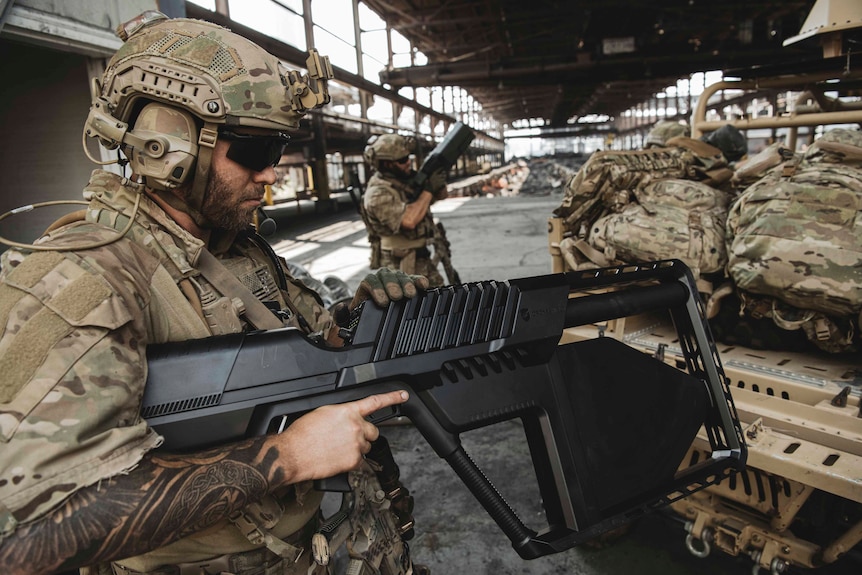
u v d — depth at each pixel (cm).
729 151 303
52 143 323
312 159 1577
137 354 77
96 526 65
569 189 260
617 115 4831
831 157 189
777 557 167
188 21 93
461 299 105
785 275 175
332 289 397
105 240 80
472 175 3359
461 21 1623
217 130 89
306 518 106
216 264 96
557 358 116
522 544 106
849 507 168
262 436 83
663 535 216
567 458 112
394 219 373
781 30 1386
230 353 86
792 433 164
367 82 1453
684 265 137
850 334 175
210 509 73
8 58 317
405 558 126
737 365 196
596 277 123
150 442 73
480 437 294
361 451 89
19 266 73
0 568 61
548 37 1952
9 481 62
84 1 275
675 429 129
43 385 66
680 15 1476
